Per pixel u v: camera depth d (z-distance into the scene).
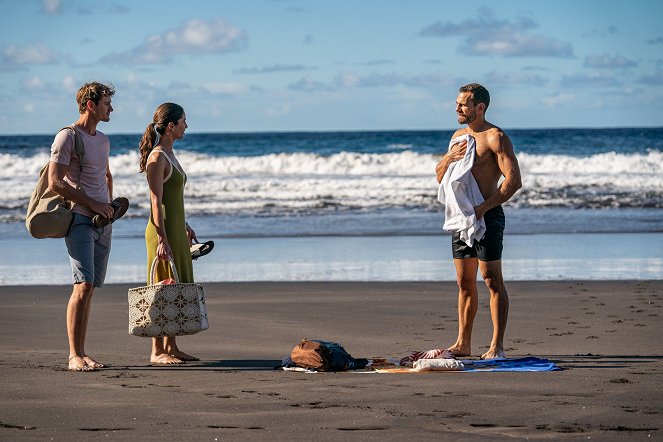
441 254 21.66
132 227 28.30
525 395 7.83
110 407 7.43
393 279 17.92
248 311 13.95
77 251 9.24
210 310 14.05
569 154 67.50
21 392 8.09
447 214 10.13
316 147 82.19
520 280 17.50
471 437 6.33
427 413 7.13
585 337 11.48
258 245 23.89
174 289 9.57
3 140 111.12
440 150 76.75
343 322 12.97
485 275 10.04
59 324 12.87
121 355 10.41
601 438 6.31
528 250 22.31
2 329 12.43
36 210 9.11
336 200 35.56
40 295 15.77
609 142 75.94
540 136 82.75
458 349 10.34
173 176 9.77
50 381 8.63
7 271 19.38
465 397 7.77
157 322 9.52
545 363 9.41
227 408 7.37
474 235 9.95
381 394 7.93
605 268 19.09
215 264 20.30
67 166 9.17
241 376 8.94
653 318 12.97
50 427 6.71
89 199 9.17
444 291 16.03
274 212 32.31
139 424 6.80
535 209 32.62
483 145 10.05
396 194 37.00
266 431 6.55
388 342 11.38
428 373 9.00
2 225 29.42
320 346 9.31
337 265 19.94
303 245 23.81
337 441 6.25
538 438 6.30
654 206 33.19
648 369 9.16
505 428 6.62
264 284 16.91
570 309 13.93
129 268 19.48
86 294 9.33
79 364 9.25
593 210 32.19
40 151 80.94
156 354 9.88
